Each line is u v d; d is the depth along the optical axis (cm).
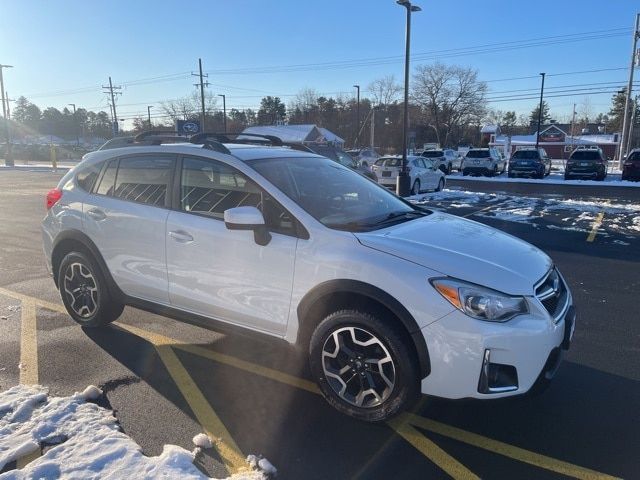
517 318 294
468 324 288
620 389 382
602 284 672
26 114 13475
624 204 1614
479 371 289
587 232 1091
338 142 6212
